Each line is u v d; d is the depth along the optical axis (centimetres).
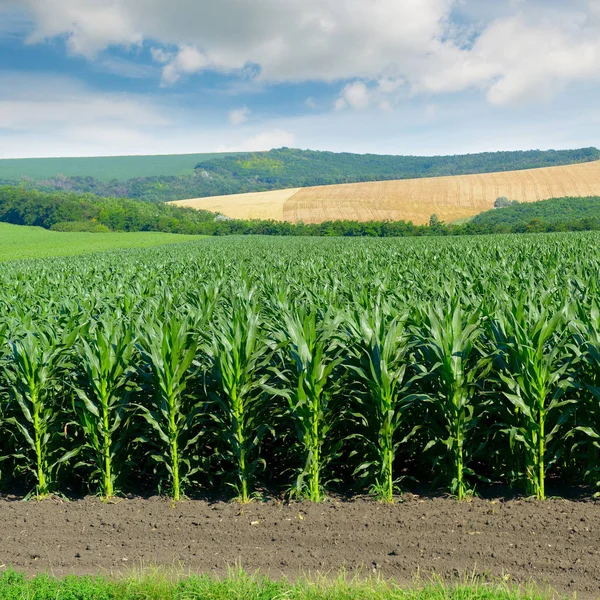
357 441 700
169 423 646
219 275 1816
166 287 1392
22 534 582
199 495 678
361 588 450
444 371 618
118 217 12288
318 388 623
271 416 673
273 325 782
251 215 12988
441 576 482
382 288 1184
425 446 671
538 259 1934
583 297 877
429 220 11644
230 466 746
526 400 612
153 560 527
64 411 695
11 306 1259
